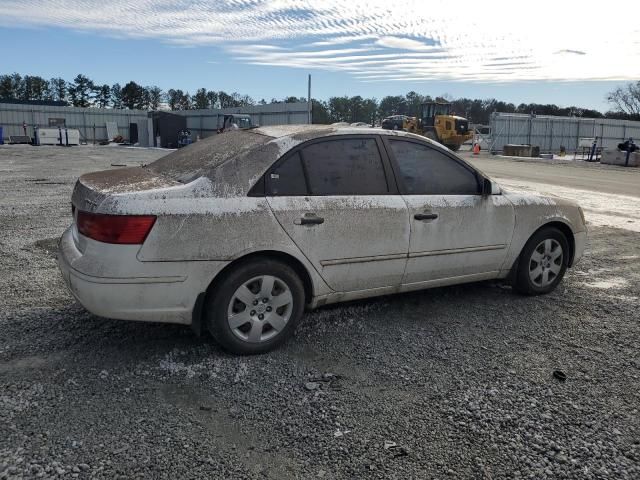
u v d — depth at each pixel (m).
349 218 3.95
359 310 4.70
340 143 4.08
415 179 4.37
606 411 3.13
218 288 3.56
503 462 2.64
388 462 2.62
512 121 40.59
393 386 3.37
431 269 4.45
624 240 8.12
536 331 4.33
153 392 3.21
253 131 4.25
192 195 3.46
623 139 45.25
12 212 9.05
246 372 3.50
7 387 3.20
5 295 4.81
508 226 4.81
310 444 2.75
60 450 2.62
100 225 3.29
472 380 3.47
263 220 3.61
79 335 3.99
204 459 2.61
